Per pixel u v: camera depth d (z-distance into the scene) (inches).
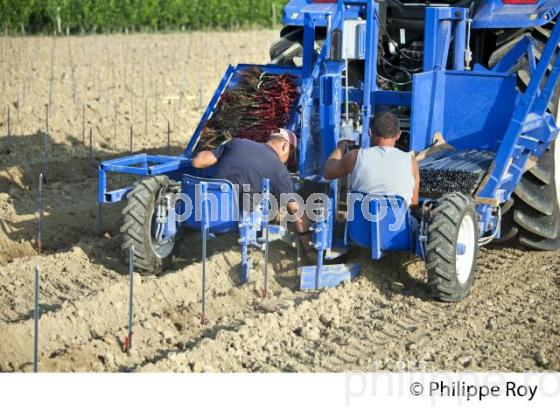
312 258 259.0
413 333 225.9
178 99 474.3
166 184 255.1
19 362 203.9
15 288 246.1
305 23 270.4
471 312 240.5
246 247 249.4
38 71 521.7
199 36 693.9
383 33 279.0
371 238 244.7
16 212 313.0
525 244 287.6
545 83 274.5
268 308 237.3
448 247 236.4
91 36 671.8
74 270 261.6
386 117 246.2
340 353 213.0
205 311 235.0
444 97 269.4
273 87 279.9
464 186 247.9
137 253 251.9
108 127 425.7
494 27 274.8
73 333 218.8
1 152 378.0
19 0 660.7
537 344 220.7
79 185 351.3
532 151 265.0
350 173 247.4
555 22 279.4
